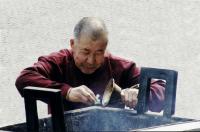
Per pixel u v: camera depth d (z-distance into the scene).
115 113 5.29
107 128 5.29
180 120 5.00
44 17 9.78
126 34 10.51
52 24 9.84
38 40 9.76
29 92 4.55
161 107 5.89
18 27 9.62
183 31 11.10
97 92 6.36
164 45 10.91
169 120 5.05
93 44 6.00
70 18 9.96
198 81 11.32
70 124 5.15
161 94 5.92
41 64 6.27
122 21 10.45
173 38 10.99
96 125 5.28
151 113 5.19
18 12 9.61
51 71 6.29
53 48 9.86
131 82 6.48
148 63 10.75
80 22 6.07
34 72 6.11
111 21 10.34
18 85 6.10
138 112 5.21
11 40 9.59
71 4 9.95
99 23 6.00
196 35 11.23
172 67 11.02
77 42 6.09
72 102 6.02
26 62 9.70
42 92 4.50
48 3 9.80
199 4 11.23
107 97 5.78
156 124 5.11
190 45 11.17
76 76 6.34
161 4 10.83
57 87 5.79
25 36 9.67
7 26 9.55
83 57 6.13
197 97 11.31
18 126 4.78
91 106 5.39
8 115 9.61
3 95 9.59
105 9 10.27
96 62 6.16
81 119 5.22
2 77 9.55
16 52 9.63
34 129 4.59
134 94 5.68
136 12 10.58
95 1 10.16
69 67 6.35
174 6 10.98
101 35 5.98
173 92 5.07
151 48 10.76
